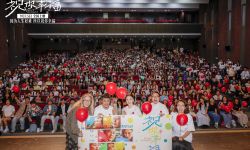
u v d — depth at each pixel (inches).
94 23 1505.9
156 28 1530.5
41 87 669.3
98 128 218.5
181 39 1811.0
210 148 338.3
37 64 1150.3
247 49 861.2
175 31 1530.5
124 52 1533.0
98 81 793.6
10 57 1147.9
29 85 725.3
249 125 484.1
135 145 221.8
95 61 1235.9
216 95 558.6
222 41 1105.4
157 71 962.7
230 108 458.0
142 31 1535.4
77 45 1825.8
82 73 912.3
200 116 466.9
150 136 222.8
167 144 224.7
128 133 220.8
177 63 1214.3
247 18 860.0
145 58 1328.7
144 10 1545.3
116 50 1656.0
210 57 1332.4
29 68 1029.2
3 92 645.9
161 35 1545.3
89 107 239.3
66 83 757.3
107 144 219.6
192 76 898.1
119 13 1788.9
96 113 244.2
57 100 541.0
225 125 469.1
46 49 1801.2
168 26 1524.4
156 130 223.1
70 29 1505.9
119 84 714.2
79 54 1469.0
